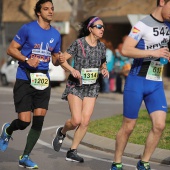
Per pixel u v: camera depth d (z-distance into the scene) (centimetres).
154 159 1487
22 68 1298
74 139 1438
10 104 2939
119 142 1227
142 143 1678
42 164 1409
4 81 4462
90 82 1385
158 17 1167
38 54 1293
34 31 1283
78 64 1382
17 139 1792
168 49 1170
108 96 3569
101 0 4838
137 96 1189
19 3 5931
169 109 2655
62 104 2906
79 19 4622
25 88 1295
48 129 2108
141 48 1174
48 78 1312
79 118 1383
